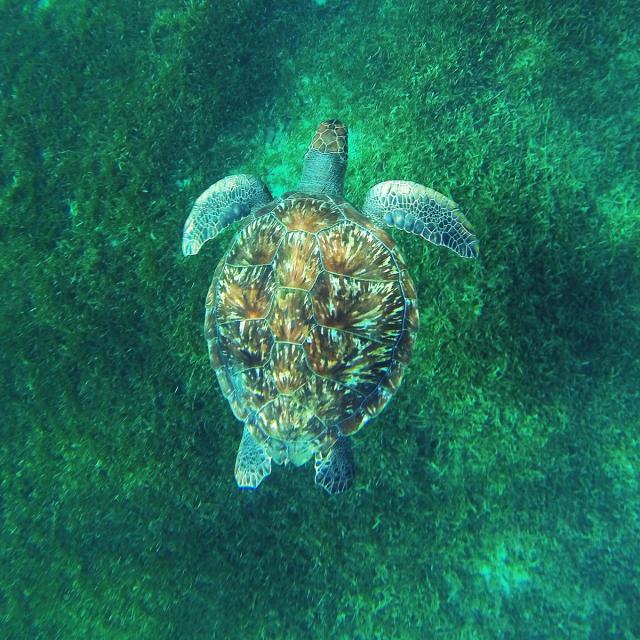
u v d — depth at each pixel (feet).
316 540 5.05
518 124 5.03
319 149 4.68
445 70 5.10
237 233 4.30
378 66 5.27
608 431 4.86
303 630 5.02
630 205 4.87
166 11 5.48
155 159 5.42
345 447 4.32
